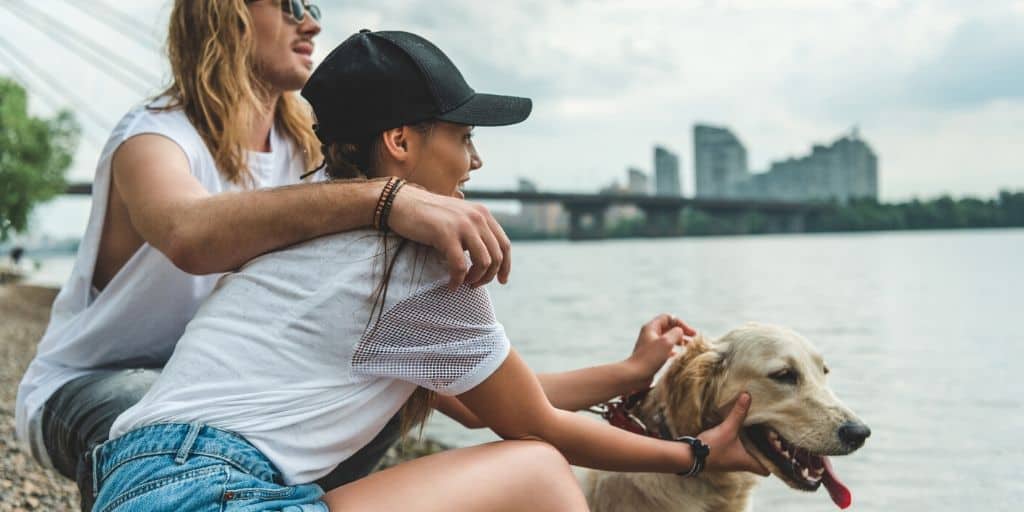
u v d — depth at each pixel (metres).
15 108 31.97
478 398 1.98
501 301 20.98
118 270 2.61
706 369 3.02
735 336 3.10
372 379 1.89
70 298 2.66
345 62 2.03
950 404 7.04
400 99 1.99
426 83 1.99
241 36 2.67
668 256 52.44
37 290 26.77
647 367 2.93
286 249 1.95
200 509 1.68
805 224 101.25
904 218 100.62
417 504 1.79
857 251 54.09
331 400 1.84
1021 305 16.97
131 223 2.52
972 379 8.31
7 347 10.97
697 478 3.00
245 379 1.82
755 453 3.02
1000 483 4.73
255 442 1.79
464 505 1.82
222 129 2.64
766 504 4.41
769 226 101.69
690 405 3.01
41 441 2.55
